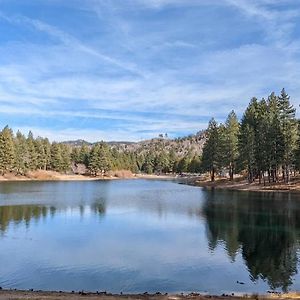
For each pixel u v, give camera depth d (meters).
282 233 31.83
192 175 174.50
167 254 24.83
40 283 18.92
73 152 184.12
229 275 20.61
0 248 25.92
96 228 33.94
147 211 45.72
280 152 77.38
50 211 45.25
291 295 17.02
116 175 175.38
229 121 98.88
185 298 16.03
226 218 39.88
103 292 17.34
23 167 138.12
